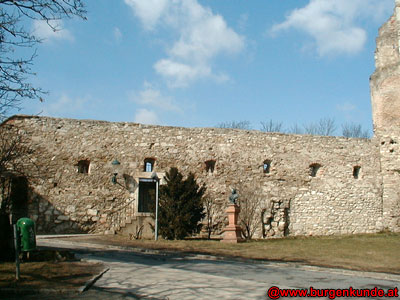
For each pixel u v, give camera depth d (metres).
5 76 9.05
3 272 8.13
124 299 6.49
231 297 6.72
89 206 19.53
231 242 16.34
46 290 6.79
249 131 22.27
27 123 19.28
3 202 18.20
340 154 23.31
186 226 17.38
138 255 12.30
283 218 21.70
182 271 9.27
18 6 8.84
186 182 17.95
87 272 8.47
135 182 20.20
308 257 12.37
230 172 21.47
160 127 21.19
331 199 22.66
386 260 12.00
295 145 22.78
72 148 19.77
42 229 18.70
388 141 23.75
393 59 24.27
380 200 23.34
